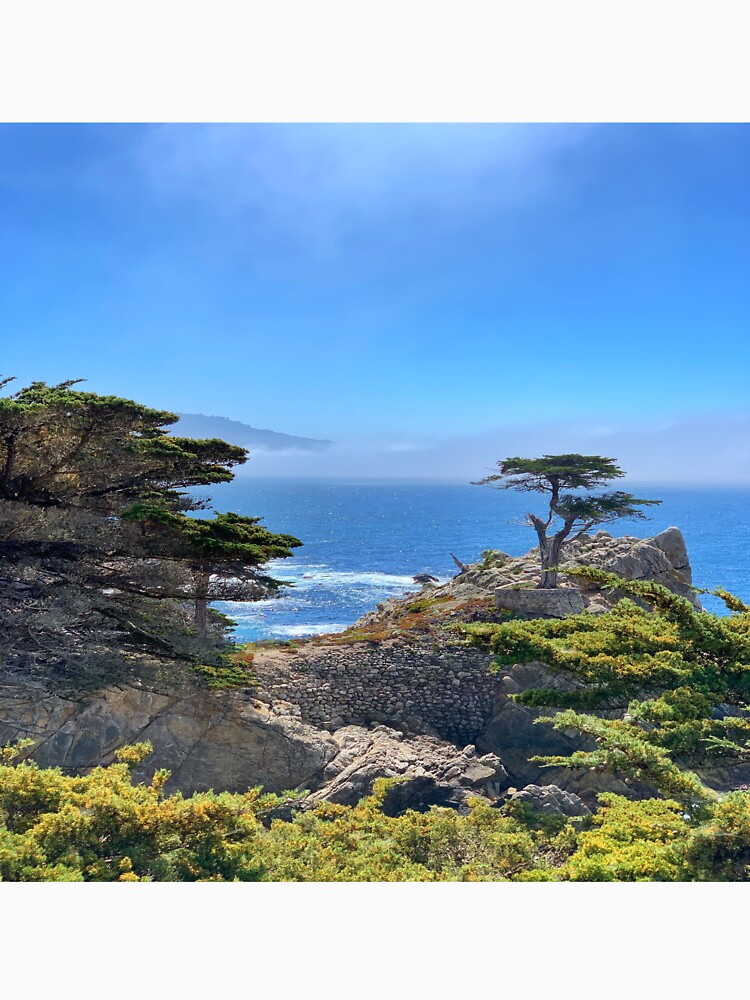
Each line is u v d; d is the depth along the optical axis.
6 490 21.78
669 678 12.30
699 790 10.10
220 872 12.26
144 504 22.14
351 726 29.97
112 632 22.36
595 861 10.00
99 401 21.77
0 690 20.31
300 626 68.00
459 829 14.73
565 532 41.75
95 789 12.98
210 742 24.95
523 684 31.52
